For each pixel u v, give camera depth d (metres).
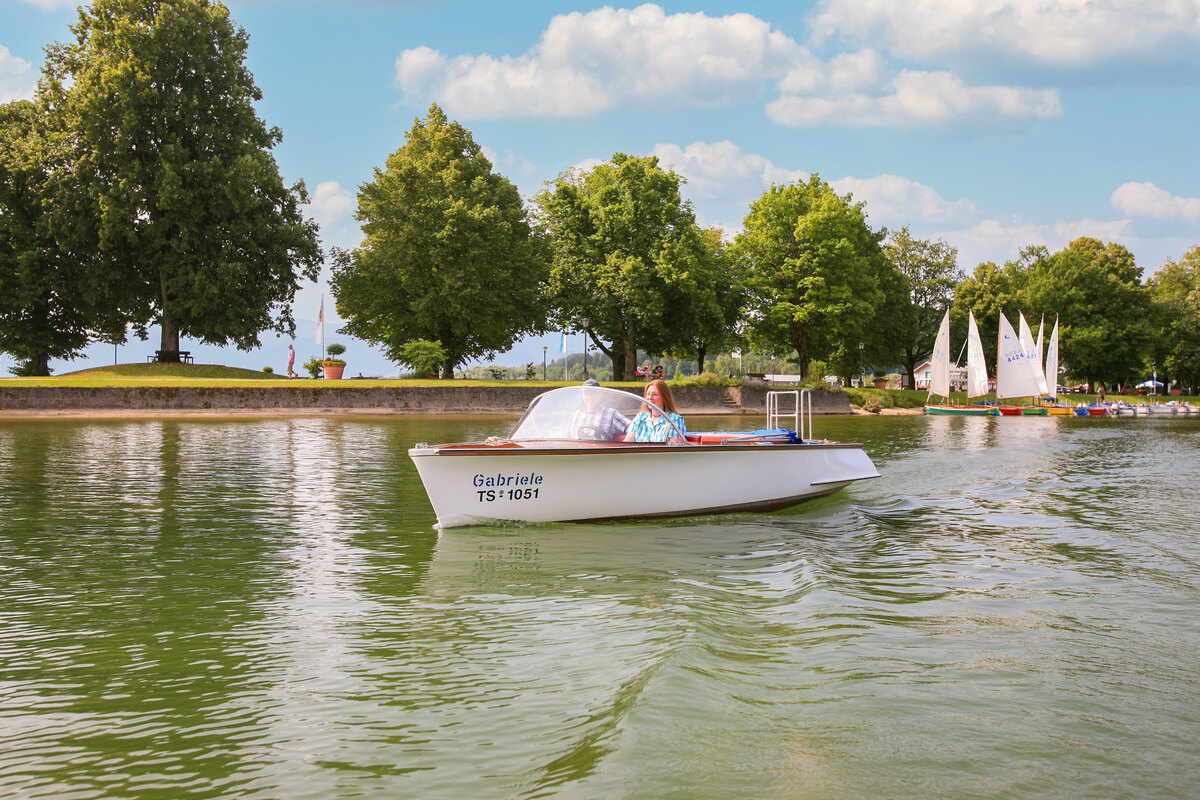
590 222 54.16
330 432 24.27
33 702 4.02
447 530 8.73
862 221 65.19
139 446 18.67
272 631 5.18
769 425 12.02
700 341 61.31
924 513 10.65
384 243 48.84
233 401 35.19
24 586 6.31
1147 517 10.30
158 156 41.78
